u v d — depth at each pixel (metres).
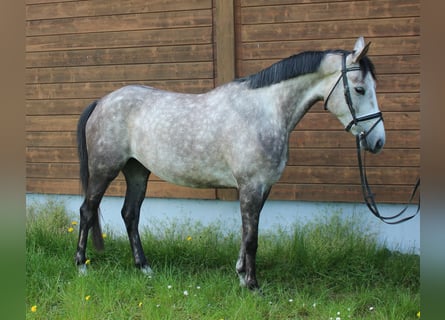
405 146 4.15
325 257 3.81
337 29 4.22
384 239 4.26
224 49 4.41
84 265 3.69
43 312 3.06
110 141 3.60
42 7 4.95
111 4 4.74
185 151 3.41
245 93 3.35
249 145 3.23
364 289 3.44
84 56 4.87
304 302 3.16
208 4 4.48
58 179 5.03
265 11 4.36
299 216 4.44
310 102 3.31
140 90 3.69
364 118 3.12
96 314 3.00
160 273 3.66
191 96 3.57
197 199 4.64
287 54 4.34
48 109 5.02
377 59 4.16
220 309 3.08
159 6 4.61
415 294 3.30
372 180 4.23
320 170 4.34
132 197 3.88
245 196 3.26
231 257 3.96
